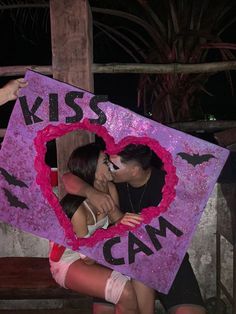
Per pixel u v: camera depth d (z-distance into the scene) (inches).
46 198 100.6
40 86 100.2
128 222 99.0
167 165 98.2
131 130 99.7
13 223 102.6
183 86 186.4
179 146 98.0
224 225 117.9
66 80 113.5
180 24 188.2
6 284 110.8
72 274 100.1
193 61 187.6
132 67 121.9
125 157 99.0
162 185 103.3
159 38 194.2
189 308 97.5
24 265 122.6
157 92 200.4
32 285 110.2
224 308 125.1
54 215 100.6
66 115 100.7
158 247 99.7
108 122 100.1
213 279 130.5
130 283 97.3
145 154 100.6
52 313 117.1
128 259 100.0
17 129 101.3
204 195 98.5
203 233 129.0
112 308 103.4
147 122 99.0
